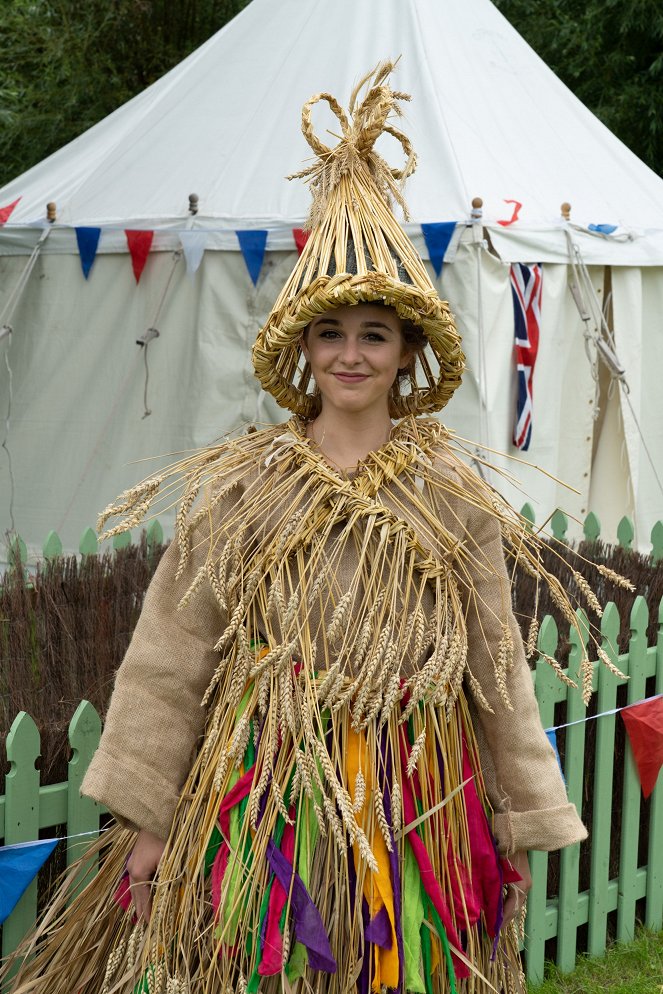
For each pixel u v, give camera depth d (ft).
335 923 5.53
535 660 10.05
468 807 5.98
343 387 5.87
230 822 5.69
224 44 24.08
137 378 20.57
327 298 5.61
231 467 6.11
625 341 20.47
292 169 20.12
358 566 5.72
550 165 20.98
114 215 20.83
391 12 22.82
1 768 6.89
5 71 42.50
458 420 18.44
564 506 20.36
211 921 5.73
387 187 6.32
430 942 5.75
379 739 5.67
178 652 5.97
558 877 9.75
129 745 5.85
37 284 21.40
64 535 21.27
